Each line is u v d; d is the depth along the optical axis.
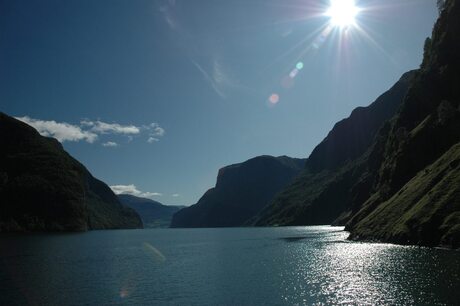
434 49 172.75
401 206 113.44
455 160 105.12
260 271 76.62
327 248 112.38
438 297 45.78
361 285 55.34
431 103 158.12
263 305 48.44
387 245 100.62
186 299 53.84
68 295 57.34
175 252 129.25
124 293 58.44
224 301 51.66
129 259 106.94
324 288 55.59
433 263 67.94
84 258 109.50
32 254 121.19
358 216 162.88
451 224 85.94
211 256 112.62
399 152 150.38
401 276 59.06
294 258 94.69
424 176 117.56
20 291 60.31
